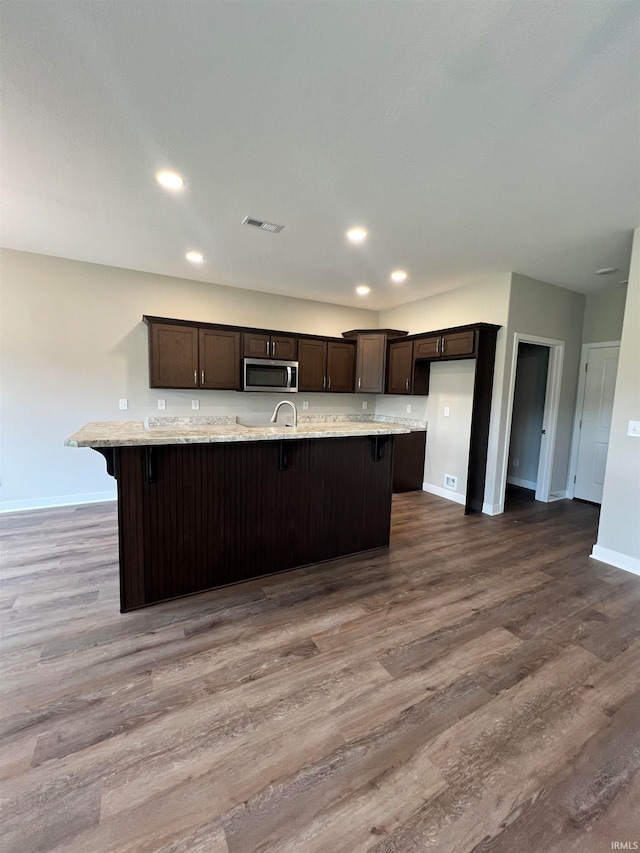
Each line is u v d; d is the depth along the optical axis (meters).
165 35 1.39
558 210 2.66
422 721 1.55
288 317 5.37
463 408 4.67
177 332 4.31
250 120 1.82
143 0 1.26
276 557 2.80
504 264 3.76
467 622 2.22
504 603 2.43
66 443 1.93
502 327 4.12
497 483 4.25
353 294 5.13
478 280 4.32
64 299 3.98
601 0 1.23
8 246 3.60
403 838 1.13
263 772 1.32
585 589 2.63
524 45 1.39
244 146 2.02
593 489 4.76
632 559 2.91
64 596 2.41
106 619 2.19
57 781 1.27
